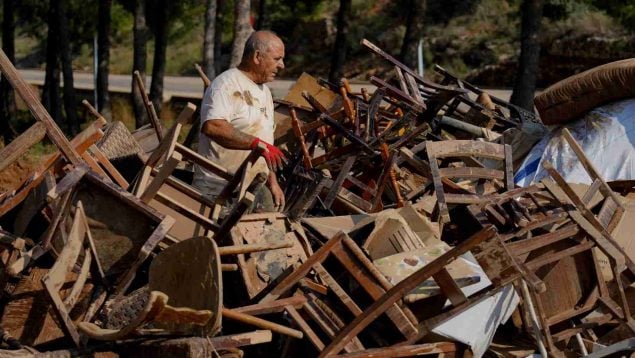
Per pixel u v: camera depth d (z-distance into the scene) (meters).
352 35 33.25
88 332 4.61
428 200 6.54
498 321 5.24
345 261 5.03
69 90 22.34
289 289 5.16
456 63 28.61
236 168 6.04
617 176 7.51
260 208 6.04
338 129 7.06
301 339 5.10
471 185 7.22
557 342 5.64
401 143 7.14
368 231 5.69
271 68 6.07
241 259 5.34
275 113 8.91
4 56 5.37
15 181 10.09
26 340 5.11
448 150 6.33
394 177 6.79
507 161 6.50
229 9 28.66
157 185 5.43
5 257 5.14
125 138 7.00
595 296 5.68
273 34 6.10
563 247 5.78
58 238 5.21
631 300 5.75
